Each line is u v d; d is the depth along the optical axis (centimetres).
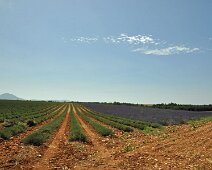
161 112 8306
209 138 2684
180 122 4972
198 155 1966
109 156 2023
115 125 4181
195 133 3172
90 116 6644
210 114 7388
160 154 2039
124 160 1867
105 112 8381
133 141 2773
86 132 3472
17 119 4800
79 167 1697
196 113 7919
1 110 7669
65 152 2141
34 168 1648
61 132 3412
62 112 8106
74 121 4725
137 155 2014
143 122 4891
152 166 1700
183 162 1784
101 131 3269
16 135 3061
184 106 12112
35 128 3834
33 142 2402
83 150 2259
